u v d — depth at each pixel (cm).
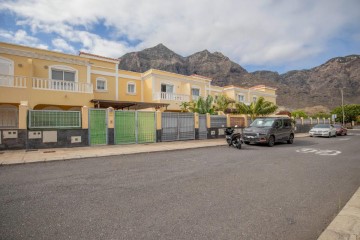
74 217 377
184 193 508
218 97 2578
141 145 1382
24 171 706
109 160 915
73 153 1034
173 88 2664
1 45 1577
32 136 1130
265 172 723
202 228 349
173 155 1057
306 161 928
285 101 14938
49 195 481
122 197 476
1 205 424
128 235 323
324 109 11388
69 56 1850
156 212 403
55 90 1638
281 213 413
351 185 595
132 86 2502
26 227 341
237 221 377
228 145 1488
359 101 15538
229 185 576
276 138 1512
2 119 1566
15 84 1571
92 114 1302
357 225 362
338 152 1196
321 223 377
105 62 2258
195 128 1773
